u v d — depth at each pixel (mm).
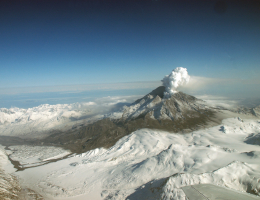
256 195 36156
